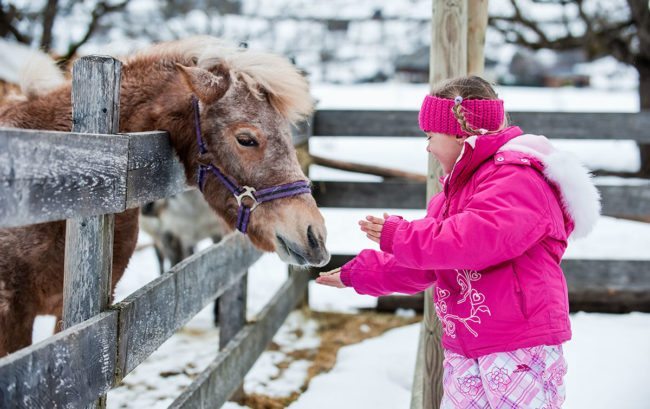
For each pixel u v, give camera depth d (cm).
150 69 250
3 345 221
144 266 644
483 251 171
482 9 310
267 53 239
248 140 226
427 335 262
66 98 243
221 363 283
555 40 983
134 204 193
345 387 355
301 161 459
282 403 348
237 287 331
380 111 504
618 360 348
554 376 178
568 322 179
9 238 219
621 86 2361
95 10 1074
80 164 155
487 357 180
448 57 261
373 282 212
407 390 351
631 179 962
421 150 1353
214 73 234
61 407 151
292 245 223
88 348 163
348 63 2316
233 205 232
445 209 194
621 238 727
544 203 175
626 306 481
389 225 182
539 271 178
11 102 253
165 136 224
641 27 916
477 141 183
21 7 1047
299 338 457
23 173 132
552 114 494
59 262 231
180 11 1307
